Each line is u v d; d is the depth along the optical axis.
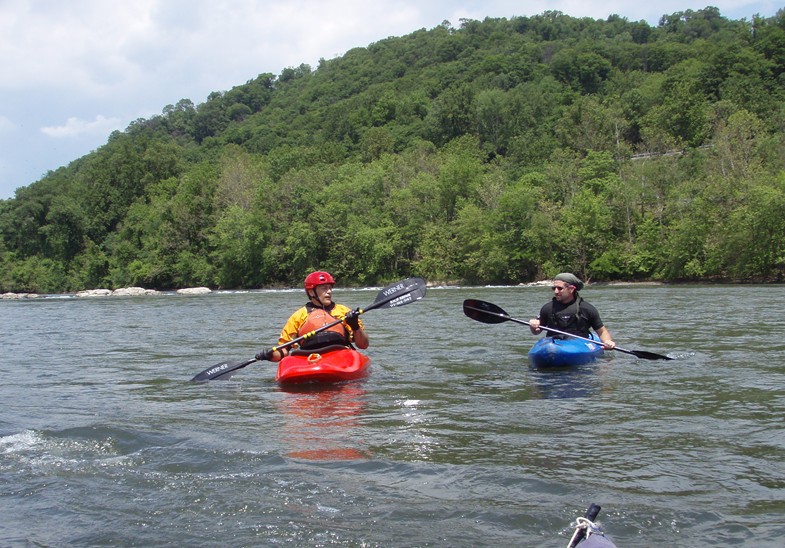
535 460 3.82
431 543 2.74
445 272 46.12
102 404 5.92
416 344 9.97
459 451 4.04
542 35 148.75
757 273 34.56
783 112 55.56
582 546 2.00
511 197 43.00
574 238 40.91
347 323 7.61
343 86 144.62
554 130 71.88
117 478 3.66
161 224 59.41
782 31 79.81
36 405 5.90
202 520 3.05
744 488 3.29
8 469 3.86
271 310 22.00
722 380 6.27
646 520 2.91
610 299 21.64
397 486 3.42
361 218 50.47
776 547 2.63
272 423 4.96
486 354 8.73
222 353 9.80
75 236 69.38
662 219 40.34
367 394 6.07
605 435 4.36
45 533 2.95
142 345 11.26
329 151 73.94
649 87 77.38
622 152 52.06
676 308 16.45
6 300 44.78
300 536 2.84
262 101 163.25
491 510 3.05
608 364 7.55
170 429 4.79
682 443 4.12
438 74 119.69
